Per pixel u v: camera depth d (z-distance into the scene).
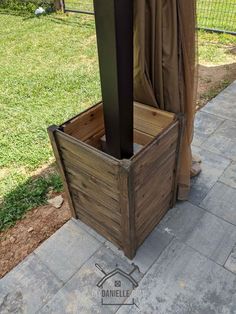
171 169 1.77
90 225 1.93
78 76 4.07
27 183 2.36
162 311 1.51
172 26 1.43
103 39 1.20
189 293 1.58
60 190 2.28
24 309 1.56
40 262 1.77
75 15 6.71
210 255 1.76
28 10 7.15
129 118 1.47
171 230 1.91
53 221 2.03
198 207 2.06
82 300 1.58
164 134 1.49
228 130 2.81
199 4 6.32
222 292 1.58
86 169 1.52
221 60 4.26
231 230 1.90
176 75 1.59
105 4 1.10
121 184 1.35
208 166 2.40
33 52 4.98
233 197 2.13
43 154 2.66
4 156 2.65
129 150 1.59
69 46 5.14
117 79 1.27
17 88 3.82
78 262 1.76
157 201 1.77
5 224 2.02
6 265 1.77
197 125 2.89
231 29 5.16
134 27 1.43
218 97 3.34
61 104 3.43
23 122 3.13
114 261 1.75
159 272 1.68
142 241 1.82
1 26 6.28
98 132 1.86
